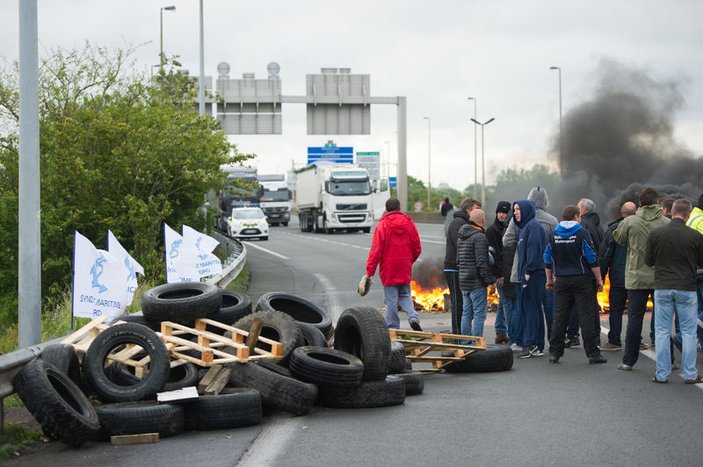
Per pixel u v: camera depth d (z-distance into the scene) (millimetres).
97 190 25453
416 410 9172
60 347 8445
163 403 8180
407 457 7203
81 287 12180
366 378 9375
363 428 8328
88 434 7570
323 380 9094
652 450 7410
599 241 14078
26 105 11062
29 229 11023
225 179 28375
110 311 12391
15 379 7691
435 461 7070
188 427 8289
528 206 12906
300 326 10438
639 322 11484
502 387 10508
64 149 25125
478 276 12977
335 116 52094
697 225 12453
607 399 9672
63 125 25312
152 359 8547
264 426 8461
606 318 16875
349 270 29672
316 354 9492
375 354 9359
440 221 77438
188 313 10039
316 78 51406
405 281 14117
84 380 8609
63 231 25641
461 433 8070
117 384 8633
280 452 7418
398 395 9430
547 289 12727
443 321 16859
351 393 9219
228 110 51969
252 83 51750
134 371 9203
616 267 13188
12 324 26297
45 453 7504
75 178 25281
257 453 7391
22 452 7547
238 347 9117
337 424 8516
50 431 7570
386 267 14055
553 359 12336
